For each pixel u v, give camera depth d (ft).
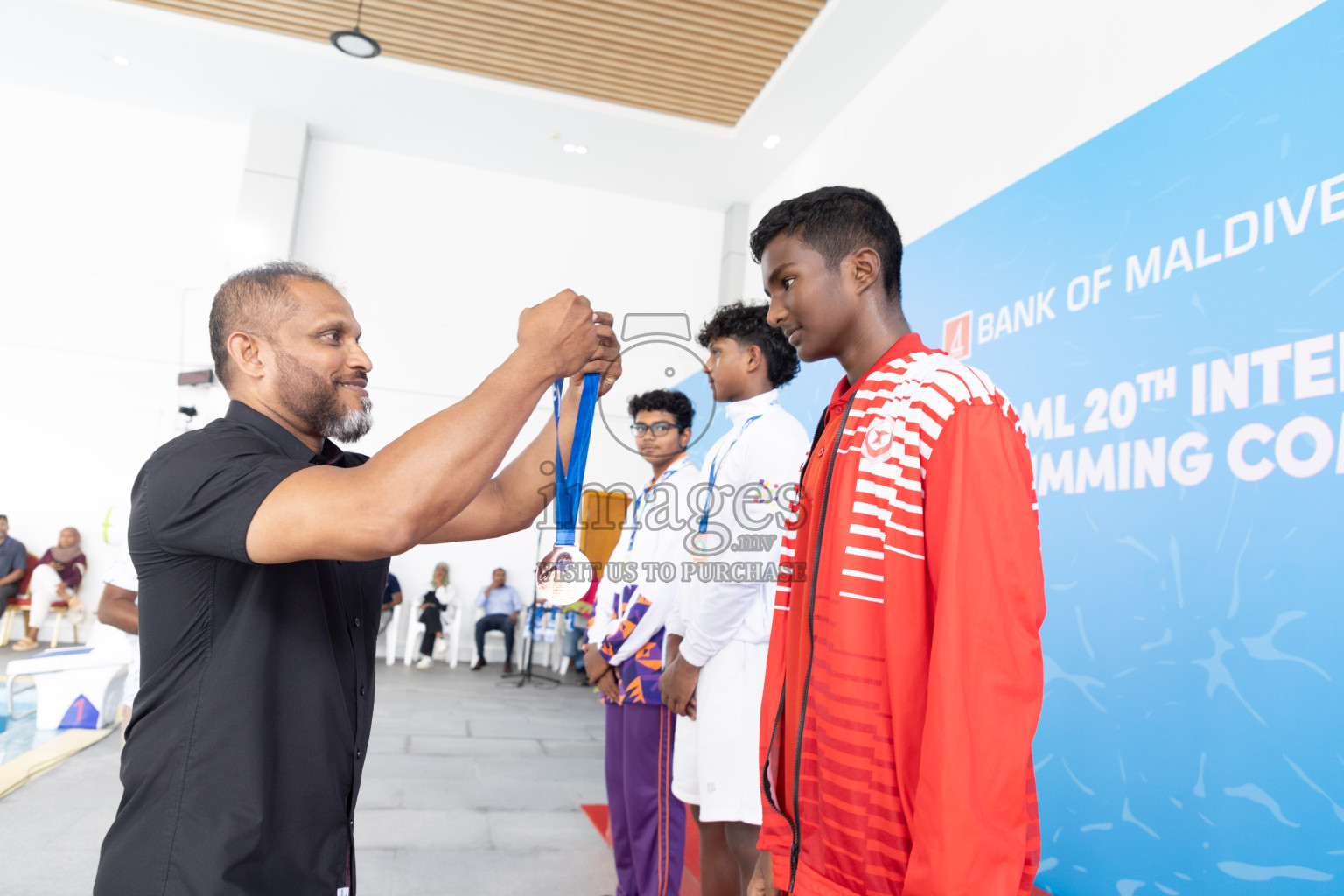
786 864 3.26
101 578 21.57
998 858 2.35
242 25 18.21
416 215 23.48
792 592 3.46
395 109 20.99
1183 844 6.80
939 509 2.65
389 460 2.43
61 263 21.56
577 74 18.92
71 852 8.49
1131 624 7.64
